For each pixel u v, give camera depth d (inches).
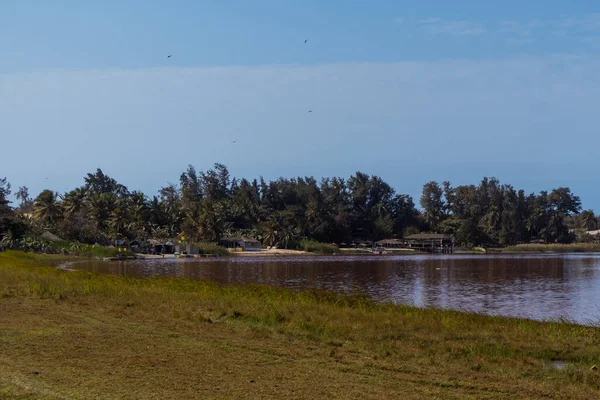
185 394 482.6
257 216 7672.2
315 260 4943.4
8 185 6924.2
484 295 1942.7
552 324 954.7
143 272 3157.0
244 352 642.2
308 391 498.3
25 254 3627.0
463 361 631.2
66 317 856.9
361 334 759.1
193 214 6540.4
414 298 1834.4
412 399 485.1
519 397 503.2
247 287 1344.7
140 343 679.7
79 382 510.0
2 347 644.1
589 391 526.6
